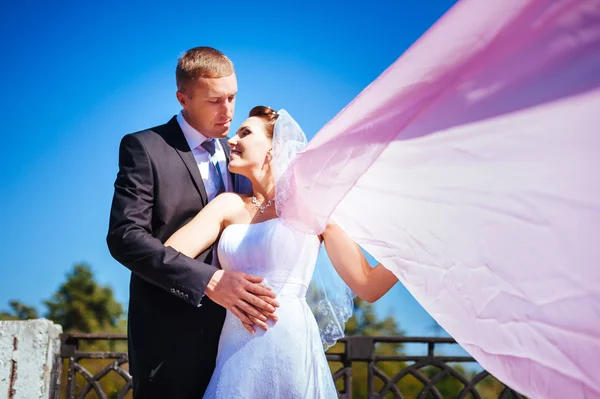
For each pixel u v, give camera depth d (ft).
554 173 6.96
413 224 8.71
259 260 9.87
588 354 7.62
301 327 9.59
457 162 7.56
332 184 8.57
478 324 8.67
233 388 9.31
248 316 9.50
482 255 8.17
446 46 6.72
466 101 6.98
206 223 10.26
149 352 10.16
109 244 9.94
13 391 12.67
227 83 10.72
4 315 49.60
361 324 47.39
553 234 7.32
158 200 10.38
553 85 6.35
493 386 40.57
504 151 7.11
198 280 9.49
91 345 48.39
